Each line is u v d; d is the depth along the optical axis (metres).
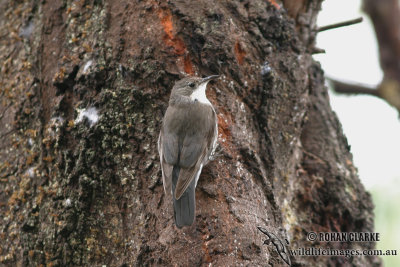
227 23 10.49
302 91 11.48
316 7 12.84
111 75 10.11
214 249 8.71
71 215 9.79
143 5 10.41
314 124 12.86
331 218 12.09
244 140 10.10
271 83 10.66
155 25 10.27
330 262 11.56
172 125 9.84
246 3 11.09
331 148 12.73
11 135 10.70
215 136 9.84
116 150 9.90
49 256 9.80
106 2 10.65
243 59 10.59
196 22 10.31
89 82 10.11
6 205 10.40
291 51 11.41
